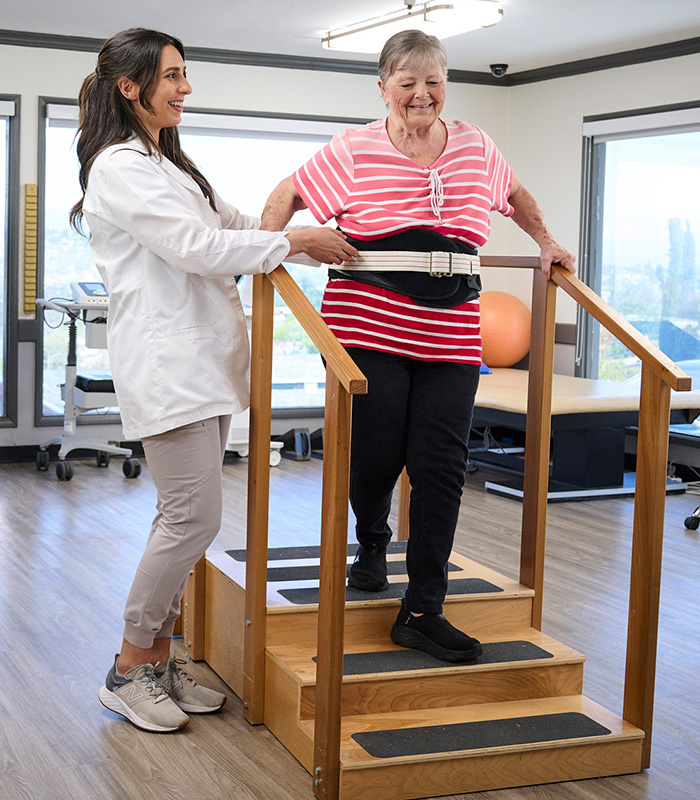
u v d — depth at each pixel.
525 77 7.07
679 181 6.16
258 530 2.38
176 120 2.34
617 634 3.19
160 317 2.24
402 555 2.92
